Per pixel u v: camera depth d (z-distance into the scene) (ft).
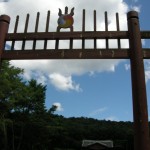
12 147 90.02
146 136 24.30
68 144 127.65
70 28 29.78
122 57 28.12
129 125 163.84
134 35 28.40
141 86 25.94
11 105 71.20
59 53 28.66
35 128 88.02
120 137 139.03
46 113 90.53
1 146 84.99
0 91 65.41
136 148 24.34
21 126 85.61
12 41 30.12
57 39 29.48
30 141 90.58
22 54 29.12
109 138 140.46
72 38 29.30
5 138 79.25
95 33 29.19
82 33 29.30
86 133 143.74
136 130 24.76
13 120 83.10
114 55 28.09
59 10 30.78
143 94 25.66
